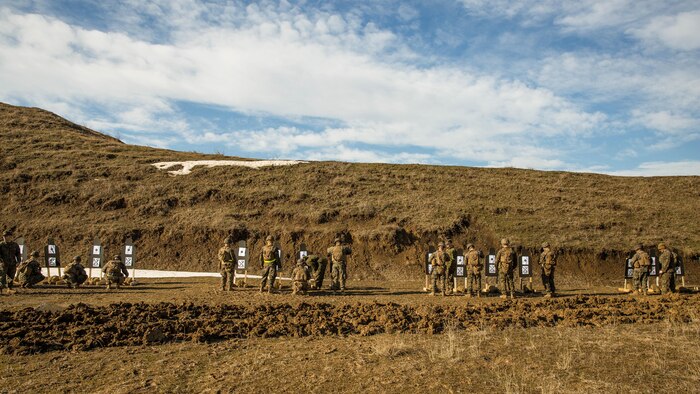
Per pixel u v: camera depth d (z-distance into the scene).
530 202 35.41
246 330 11.41
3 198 34.19
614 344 9.88
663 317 13.27
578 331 11.28
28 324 11.40
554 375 7.87
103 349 9.73
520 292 20.33
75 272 19.45
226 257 19.25
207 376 8.05
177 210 33.41
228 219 31.06
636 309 14.37
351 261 27.91
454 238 29.67
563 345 9.86
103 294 17.80
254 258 28.62
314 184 38.12
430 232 29.64
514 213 32.91
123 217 32.34
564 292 20.58
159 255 28.83
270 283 18.47
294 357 9.14
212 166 41.59
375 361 8.83
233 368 8.46
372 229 29.80
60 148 45.72
